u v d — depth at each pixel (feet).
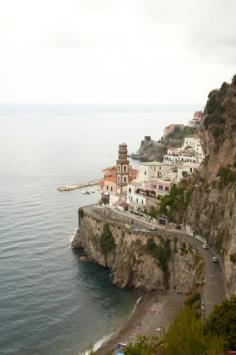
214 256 344.49
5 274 391.24
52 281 385.29
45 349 288.51
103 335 305.12
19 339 298.35
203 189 393.91
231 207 328.90
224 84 416.46
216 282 299.58
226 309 209.87
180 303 341.00
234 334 197.88
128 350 200.85
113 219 445.37
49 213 597.93
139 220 450.71
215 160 393.50
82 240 464.65
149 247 390.63
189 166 496.64
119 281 388.57
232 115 385.29
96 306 347.15
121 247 411.54
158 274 379.55
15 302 344.69
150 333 298.56
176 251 374.43
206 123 414.62
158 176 518.37
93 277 401.08
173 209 429.79
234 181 343.67
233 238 298.35
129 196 503.61
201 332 189.57
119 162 525.75
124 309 344.08
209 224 370.94
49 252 449.89
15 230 511.81
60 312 334.85
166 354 181.06
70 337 302.66
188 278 357.82
